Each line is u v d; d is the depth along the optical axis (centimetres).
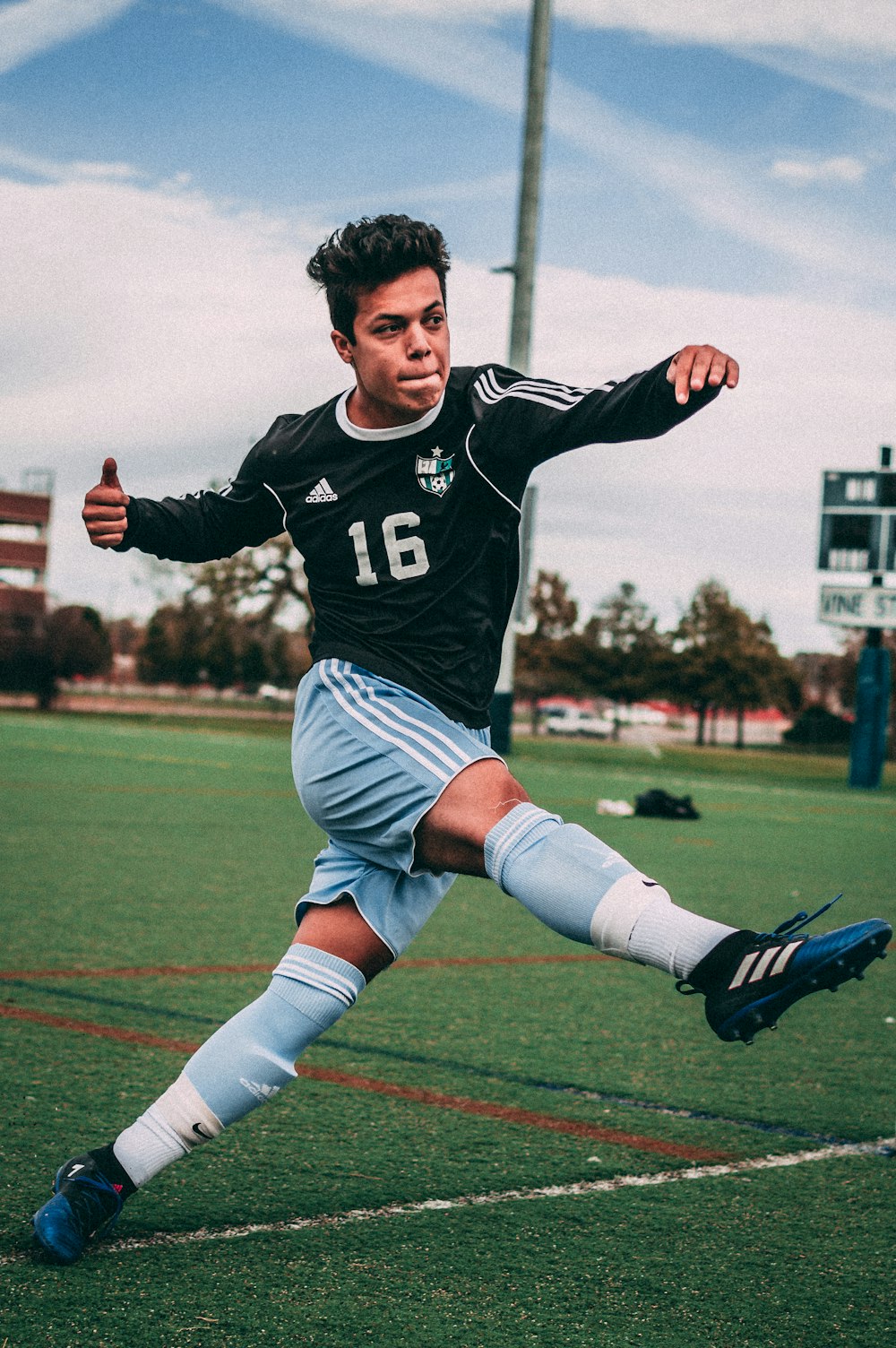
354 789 254
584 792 1770
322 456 263
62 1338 233
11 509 6906
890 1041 492
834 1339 245
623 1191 322
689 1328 247
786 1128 379
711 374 210
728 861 1052
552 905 224
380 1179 324
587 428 234
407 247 240
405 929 271
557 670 7069
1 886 770
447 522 257
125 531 270
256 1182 319
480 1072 427
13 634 5134
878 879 966
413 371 243
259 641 6281
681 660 6588
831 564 2423
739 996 201
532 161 2139
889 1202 320
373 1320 245
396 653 262
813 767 3819
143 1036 447
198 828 1117
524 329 2164
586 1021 507
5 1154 328
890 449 2383
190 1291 255
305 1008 268
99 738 2756
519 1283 265
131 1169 272
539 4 2112
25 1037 440
